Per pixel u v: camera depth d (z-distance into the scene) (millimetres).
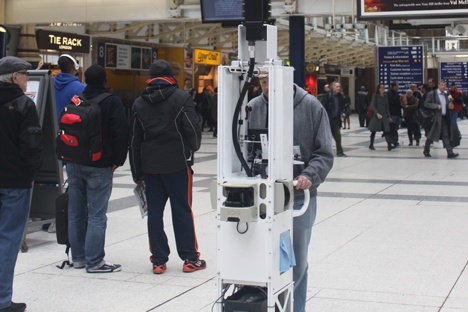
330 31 25938
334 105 19203
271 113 4379
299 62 17891
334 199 11836
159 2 18797
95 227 7348
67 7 19641
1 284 5895
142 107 7195
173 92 7152
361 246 8328
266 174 4602
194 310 6105
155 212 7320
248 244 4402
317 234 9008
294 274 5090
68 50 24266
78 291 6727
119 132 7266
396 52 27500
